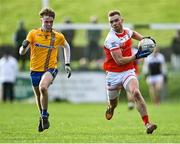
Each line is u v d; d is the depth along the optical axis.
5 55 81.50
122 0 112.50
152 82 76.62
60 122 45.69
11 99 82.00
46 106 33.78
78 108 68.38
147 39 33.72
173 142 29.83
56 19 106.00
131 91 33.72
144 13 108.06
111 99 35.78
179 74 84.69
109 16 34.09
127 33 34.38
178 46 85.44
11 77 81.19
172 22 105.12
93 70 83.50
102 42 85.31
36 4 113.38
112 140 30.94
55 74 34.59
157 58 76.25
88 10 109.44
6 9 112.75
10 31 106.19
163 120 48.69
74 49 84.81
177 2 111.94
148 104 78.50
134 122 46.06
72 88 83.50
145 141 30.31
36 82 34.72
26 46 34.34
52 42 34.59
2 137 33.22
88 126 41.62
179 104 78.75
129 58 33.72
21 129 38.84
